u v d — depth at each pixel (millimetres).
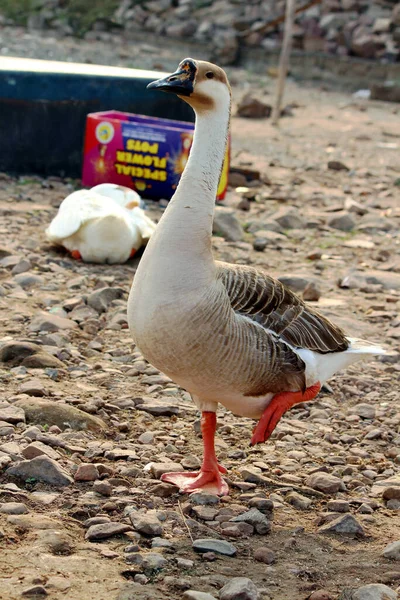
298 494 6238
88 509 5676
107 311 9836
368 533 5816
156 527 5473
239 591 4770
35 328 8945
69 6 38906
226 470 6492
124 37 37750
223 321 5531
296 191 16625
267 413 5949
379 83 30625
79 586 4789
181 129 14758
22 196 14352
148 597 4738
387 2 33688
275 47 34438
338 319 10156
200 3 37625
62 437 6734
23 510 5566
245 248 12883
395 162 20109
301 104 27797
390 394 8484
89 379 8062
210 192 5617
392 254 13289
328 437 7375
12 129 15523
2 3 39469
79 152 16078
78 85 15844
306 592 5000
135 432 7086
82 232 11234
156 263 5527
